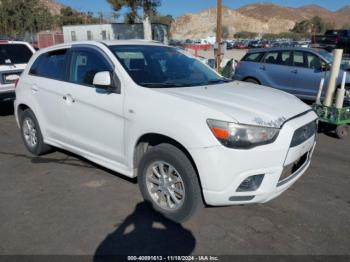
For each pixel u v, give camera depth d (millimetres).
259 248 3342
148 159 3766
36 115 5395
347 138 7016
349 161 5637
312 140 3838
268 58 10750
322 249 3332
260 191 3363
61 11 74750
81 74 4633
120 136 4059
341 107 6824
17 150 6129
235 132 3215
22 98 5617
